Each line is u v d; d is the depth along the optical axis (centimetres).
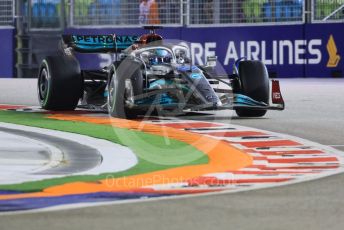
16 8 6347
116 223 1538
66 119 3366
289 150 2552
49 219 1574
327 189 1881
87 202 1744
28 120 3341
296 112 3659
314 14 5934
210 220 1560
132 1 6188
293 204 1709
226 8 6081
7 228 1500
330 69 5916
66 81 3575
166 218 1579
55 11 6341
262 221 1550
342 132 2983
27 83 5634
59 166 2256
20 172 2153
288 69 5997
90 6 6272
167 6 6147
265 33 6016
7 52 6391
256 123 3228
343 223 1533
